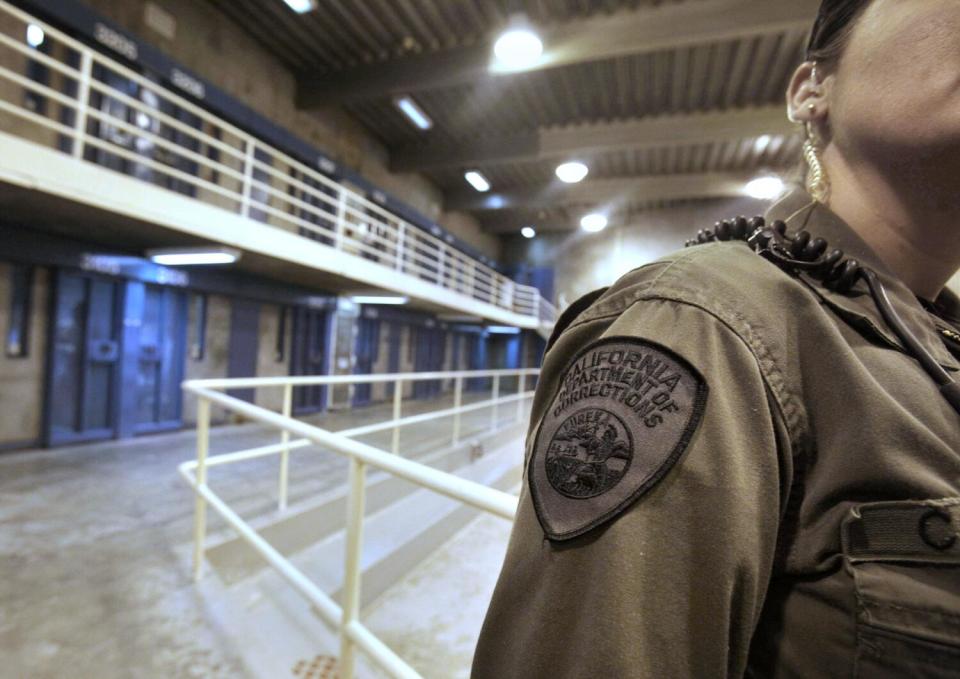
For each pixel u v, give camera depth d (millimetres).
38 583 2025
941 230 394
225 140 5609
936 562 258
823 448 306
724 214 11000
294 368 7031
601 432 294
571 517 281
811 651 285
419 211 9820
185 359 5395
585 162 8609
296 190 6805
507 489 5305
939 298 513
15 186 2730
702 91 6117
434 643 2225
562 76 5977
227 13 5332
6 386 3914
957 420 313
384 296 7668
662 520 260
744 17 4250
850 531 286
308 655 1691
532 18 4840
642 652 233
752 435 285
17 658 1568
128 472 3625
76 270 4188
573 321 414
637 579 247
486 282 13750
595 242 13164
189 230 3719
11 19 3564
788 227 433
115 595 1952
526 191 10250
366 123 7895
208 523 2656
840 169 435
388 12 5027
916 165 363
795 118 482
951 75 339
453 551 3363
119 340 4617
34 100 3754
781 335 322
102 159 4223
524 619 286
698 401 280
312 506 2887
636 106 6613
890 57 367
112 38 4059
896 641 253
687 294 326
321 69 6250
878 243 410
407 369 10953
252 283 5957
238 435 5188
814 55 460
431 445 4926
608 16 4664
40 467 3639
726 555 252
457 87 6387
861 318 344
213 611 1870
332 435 1315
